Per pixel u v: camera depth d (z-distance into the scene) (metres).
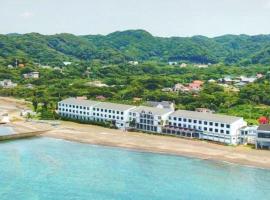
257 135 176.38
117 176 139.25
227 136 184.25
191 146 179.38
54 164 150.88
